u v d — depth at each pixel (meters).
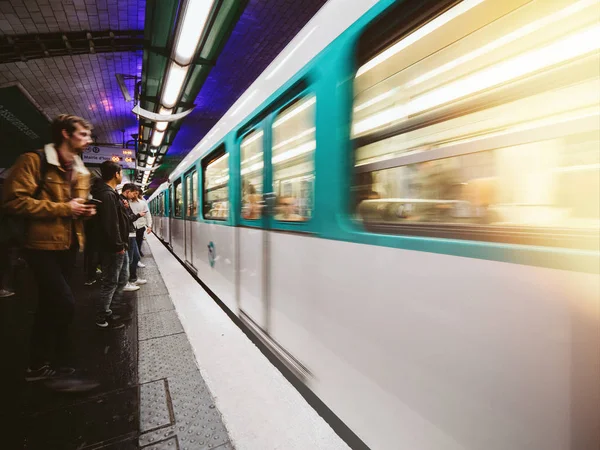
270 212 2.66
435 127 1.25
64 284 2.20
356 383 1.66
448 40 1.20
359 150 1.63
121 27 7.14
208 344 3.08
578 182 0.88
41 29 6.70
